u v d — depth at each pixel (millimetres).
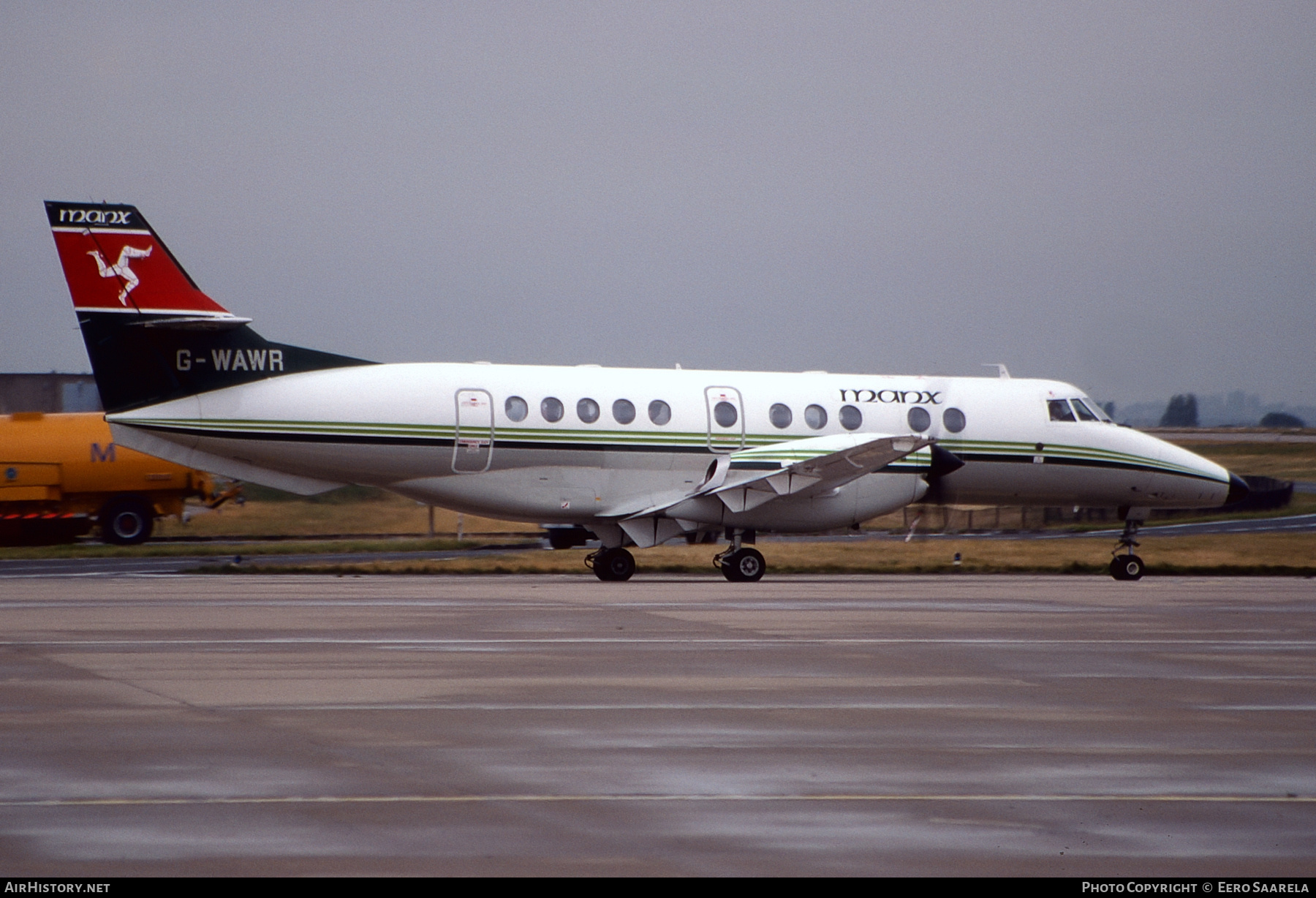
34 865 26625
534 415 104312
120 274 99312
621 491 106688
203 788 32625
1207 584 108812
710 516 105625
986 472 116875
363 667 52969
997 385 119125
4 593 86062
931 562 132875
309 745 37781
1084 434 118625
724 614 75375
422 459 102688
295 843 28141
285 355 102188
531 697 46250
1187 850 28656
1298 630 70500
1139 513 121875
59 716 41812
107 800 31438
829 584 105312
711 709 44344
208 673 51000
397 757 36406
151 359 99500
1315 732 41469
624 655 57219
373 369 103500
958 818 30891
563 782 33719
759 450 105125
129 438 99688
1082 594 95062
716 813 30953
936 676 52438
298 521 178500
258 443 100188
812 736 39875
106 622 68312
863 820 30594
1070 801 32531
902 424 114125
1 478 149125
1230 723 42844
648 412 107062
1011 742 39562
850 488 108938
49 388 196000
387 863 26922
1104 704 46219
